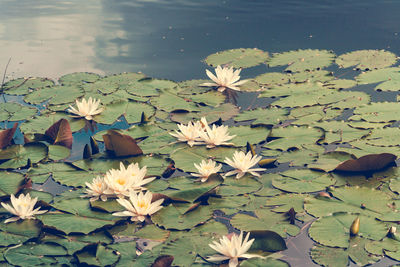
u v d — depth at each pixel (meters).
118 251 3.14
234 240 3.07
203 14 8.98
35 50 7.08
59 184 4.05
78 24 8.44
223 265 3.03
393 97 5.39
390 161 4.00
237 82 5.83
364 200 3.64
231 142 4.54
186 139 4.59
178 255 3.10
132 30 8.03
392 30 7.58
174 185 3.90
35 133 4.80
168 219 3.48
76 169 4.18
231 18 8.65
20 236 3.32
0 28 8.17
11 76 6.16
